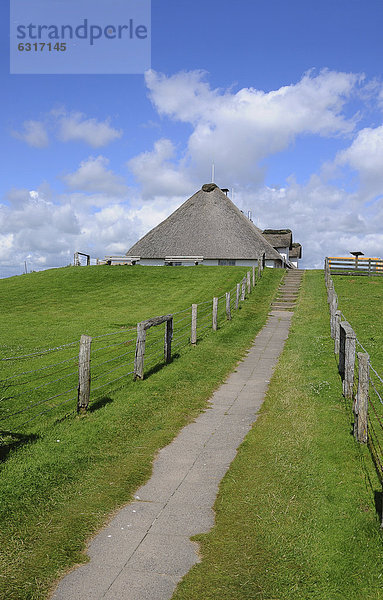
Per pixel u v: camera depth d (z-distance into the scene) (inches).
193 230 1860.2
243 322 824.9
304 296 1087.0
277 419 374.0
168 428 362.6
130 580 187.2
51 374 502.9
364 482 253.3
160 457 310.7
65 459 292.4
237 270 1360.7
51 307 1023.6
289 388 455.8
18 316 941.8
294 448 309.1
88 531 221.9
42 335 751.7
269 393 454.0
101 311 971.3
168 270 1379.2
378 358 514.6
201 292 1130.0
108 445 323.0
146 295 1122.0
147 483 273.9
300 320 848.3
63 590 181.2
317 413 372.2
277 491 255.6
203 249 1796.3
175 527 226.1
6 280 1341.0
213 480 277.7
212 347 635.5
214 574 190.4
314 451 299.1
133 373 486.9
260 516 231.9
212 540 214.7
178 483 273.9
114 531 222.7
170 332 553.9
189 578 188.1
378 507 226.4
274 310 978.7
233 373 538.0
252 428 362.9
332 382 445.1
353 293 1105.4
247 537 215.8
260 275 1327.5
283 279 1327.5
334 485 252.5
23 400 418.9
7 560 197.3
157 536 218.7
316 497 243.8
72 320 887.7
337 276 1402.6
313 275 1401.3
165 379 477.4
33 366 541.6
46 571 191.6
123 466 295.1
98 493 259.4
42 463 283.1
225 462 302.5
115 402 406.3
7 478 261.9
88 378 380.8
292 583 182.1
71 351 624.7
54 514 235.9
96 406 396.5
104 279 1290.6
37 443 314.5
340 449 296.0
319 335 686.5
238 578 187.2
